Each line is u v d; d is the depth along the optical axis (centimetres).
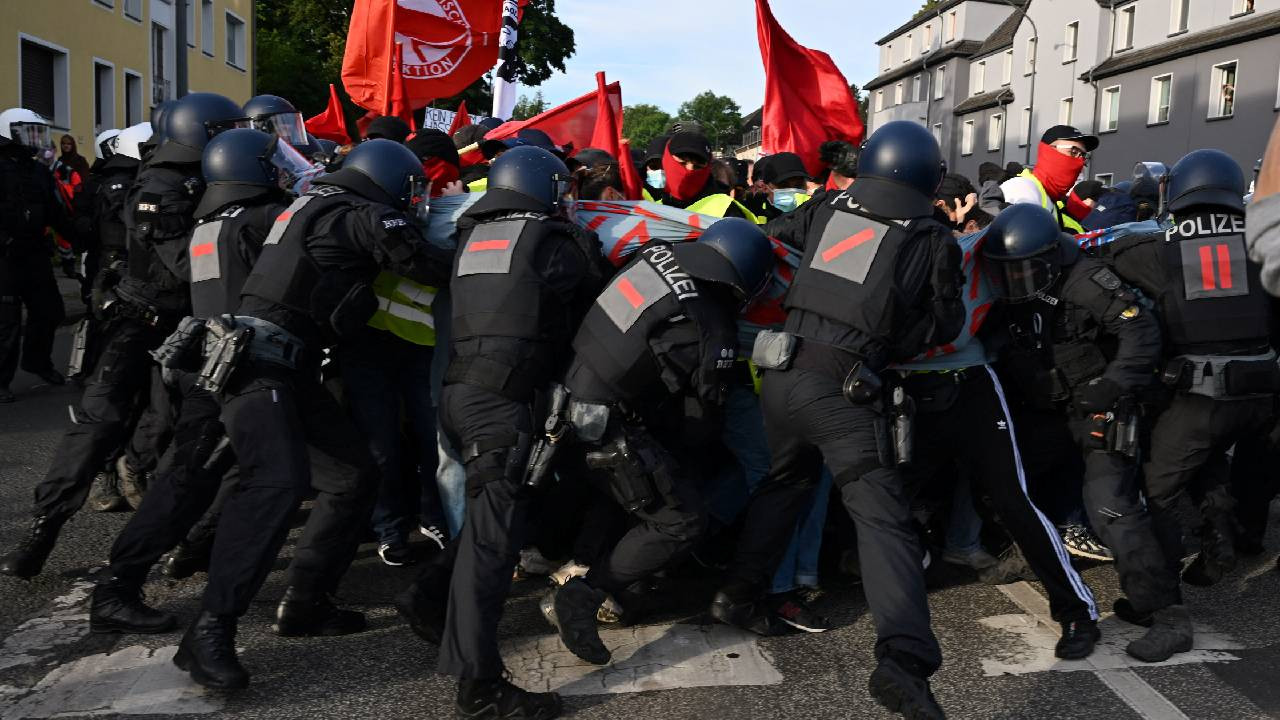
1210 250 353
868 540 291
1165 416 365
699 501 323
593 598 319
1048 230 352
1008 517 345
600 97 592
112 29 2208
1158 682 312
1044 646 340
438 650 337
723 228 325
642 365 313
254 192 353
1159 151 3388
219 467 344
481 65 769
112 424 387
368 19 684
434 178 446
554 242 322
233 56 3102
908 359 326
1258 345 357
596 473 326
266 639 346
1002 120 4666
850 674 320
